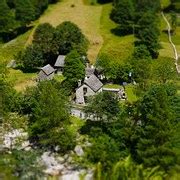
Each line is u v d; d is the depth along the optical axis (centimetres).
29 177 12069
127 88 17938
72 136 13350
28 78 19250
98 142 13000
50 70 19200
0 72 16662
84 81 16250
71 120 14688
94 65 19938
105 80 18712
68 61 17162
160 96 13138
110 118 13825
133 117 13675
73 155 13000
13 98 15350
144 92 15675
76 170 12475
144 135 12756
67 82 16950
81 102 16200
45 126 13375
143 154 12394
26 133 14150
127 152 12838
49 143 13338
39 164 12506
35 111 13825
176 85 17325
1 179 12075
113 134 13238
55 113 13462
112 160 12519
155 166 12294
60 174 12312
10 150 13312
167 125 12625
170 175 12144
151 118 12744
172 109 13612
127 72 18400
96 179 12206
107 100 13950
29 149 13375
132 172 12269
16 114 15112
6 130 14312
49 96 13862
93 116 14238
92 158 12700
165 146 12406
